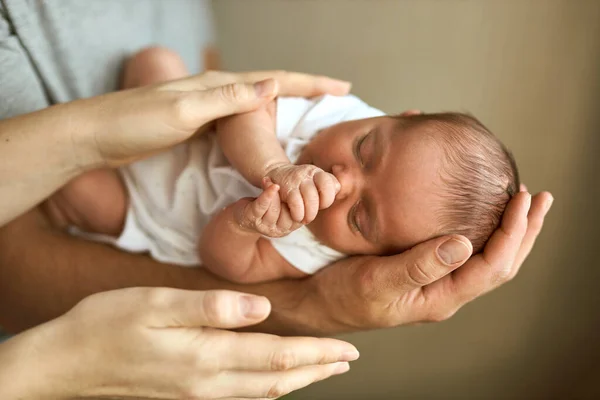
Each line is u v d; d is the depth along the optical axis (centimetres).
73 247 92
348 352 66
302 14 152
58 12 96
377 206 80
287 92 96
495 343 150
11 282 91
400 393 166
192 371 61
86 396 65
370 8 145
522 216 73
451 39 139
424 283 71
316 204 70
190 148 94
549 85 130
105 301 64
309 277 88
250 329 87
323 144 87
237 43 160
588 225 131
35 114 78
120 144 79
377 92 154
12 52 90
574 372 143
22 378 61
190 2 138
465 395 160
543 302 140
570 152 130
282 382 64
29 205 80
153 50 111
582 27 123
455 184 78
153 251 96
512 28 131
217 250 84
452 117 86
